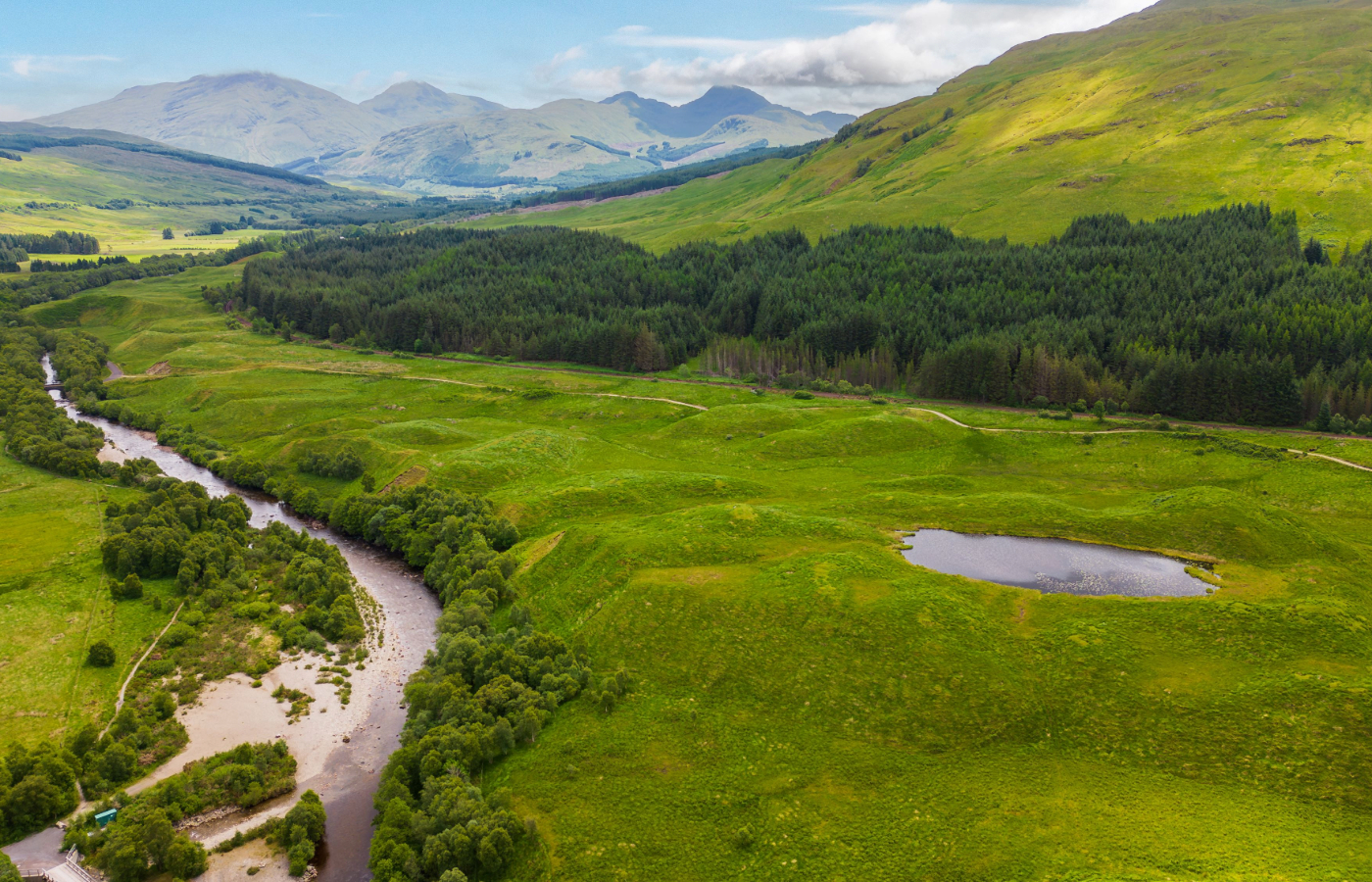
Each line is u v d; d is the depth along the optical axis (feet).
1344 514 386.93
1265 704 224.74
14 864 198.18
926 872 187.62
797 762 227.20
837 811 209.05
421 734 243.19
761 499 408.46
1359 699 218.59
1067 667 246.27
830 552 319.47
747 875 192.65
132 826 205.57
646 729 244.42
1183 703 229.66
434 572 359.25
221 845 211.41
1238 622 256.52
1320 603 261.85
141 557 354.33
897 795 212.64
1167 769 214.48
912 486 426.10
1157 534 333.62
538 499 408.05
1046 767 218.38
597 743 239.09
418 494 419.54
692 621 284.41
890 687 246.88
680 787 221.25
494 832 198.08
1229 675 237.86
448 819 205.26
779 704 249.75
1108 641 253.85
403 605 345.10
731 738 238.89
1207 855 183.11
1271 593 280.31
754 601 286.25
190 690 277.64
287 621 322.96
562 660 273.75
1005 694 238.68
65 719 255.50
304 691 281.95
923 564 316.40
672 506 402.31
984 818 201.67
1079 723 230.48
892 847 196.03
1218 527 328.70
